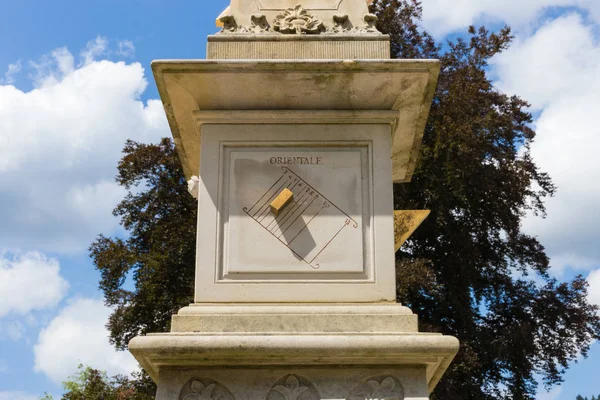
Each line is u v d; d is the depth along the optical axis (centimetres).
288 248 458
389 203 466
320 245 459
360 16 498
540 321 1909
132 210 1833
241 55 481
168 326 1714
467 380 1675
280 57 481
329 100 482
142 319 1728
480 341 1752
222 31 491
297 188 470
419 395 418
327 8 500
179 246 1709
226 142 479
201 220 463
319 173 473
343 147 479
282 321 431
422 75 466
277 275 453
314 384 421
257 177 473
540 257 1938
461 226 1858
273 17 496
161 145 1844
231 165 475
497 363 1803
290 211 466
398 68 462
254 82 471
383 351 412
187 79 469
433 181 1723
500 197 1842
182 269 1708
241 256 456
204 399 416
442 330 1767
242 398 417
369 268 455
